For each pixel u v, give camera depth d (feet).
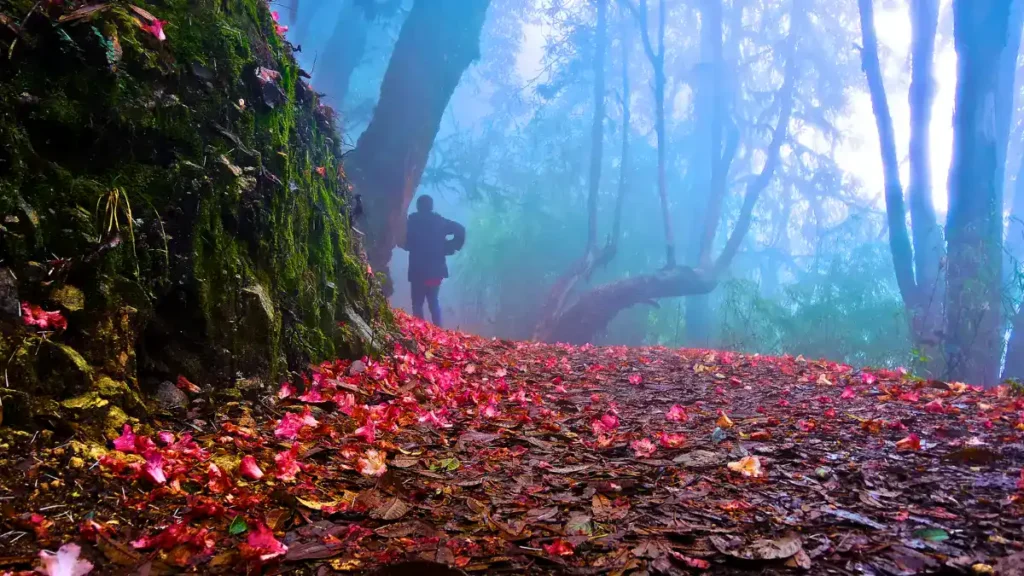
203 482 6.84
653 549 5.89
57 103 7.94
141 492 6.35
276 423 9.25
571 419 12.08
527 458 9.09
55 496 5.86
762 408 13.01
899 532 6.18
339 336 13.69
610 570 5.50
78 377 7.13
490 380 16.25
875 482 7.71
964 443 9.43
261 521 6.11
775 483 7.84
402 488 7.41
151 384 8.57
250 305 10.25
